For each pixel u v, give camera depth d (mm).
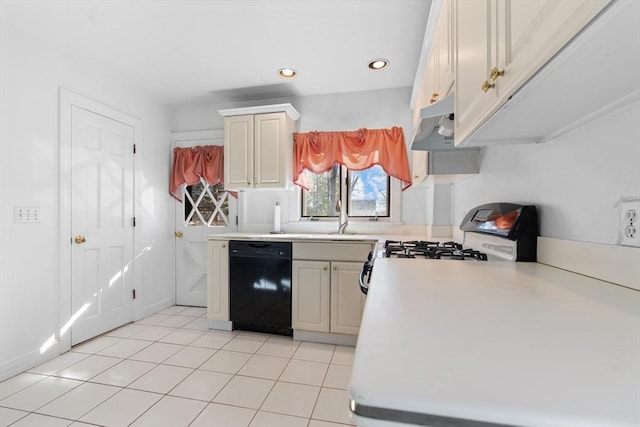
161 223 3172
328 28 1921
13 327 1865
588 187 864
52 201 2107
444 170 1766
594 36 431
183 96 3059
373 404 303
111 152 2590
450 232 2449
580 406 281
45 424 1413
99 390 1688
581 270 891
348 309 2326
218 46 2139
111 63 2379
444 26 1355
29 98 1971
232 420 1452
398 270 990
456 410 287
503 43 679
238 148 2887
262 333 2562
